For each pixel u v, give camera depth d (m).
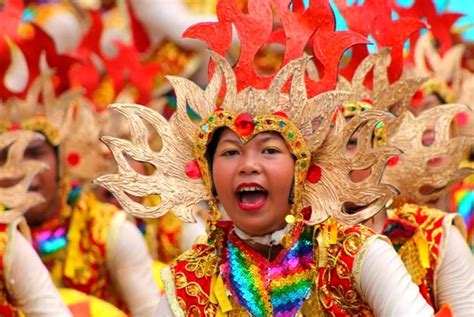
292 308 7.03
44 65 10.22
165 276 7.20
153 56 13.63
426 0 10.43
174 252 11.46
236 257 7.11
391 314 6.79
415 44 10.39
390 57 8.27
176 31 13.56
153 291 10.18
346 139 6.96
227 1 7.19
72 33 13.31
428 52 10.43
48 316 8.70
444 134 8.79
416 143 8.78
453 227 8.46
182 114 7.12
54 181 10.07
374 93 8.21
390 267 6.84
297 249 7.05
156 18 13.57
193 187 7.13
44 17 13.27
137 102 12.18
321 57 7.20
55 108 10.17
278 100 6.96
